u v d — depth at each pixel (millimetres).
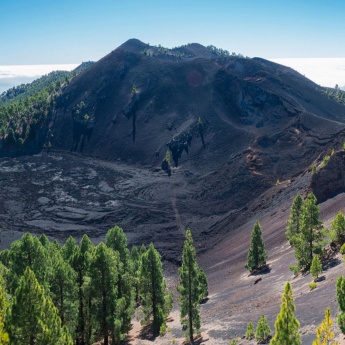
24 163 158125
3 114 198250
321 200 80188
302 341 27141
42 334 24438
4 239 96375
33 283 24891
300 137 141250
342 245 47219
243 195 119750
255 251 62312
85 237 49438
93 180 141125
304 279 45625
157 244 96125
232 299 52188
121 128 180875
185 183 135875
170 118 179125
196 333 40594
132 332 48594
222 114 174750
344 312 23797
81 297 40312
